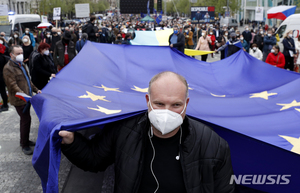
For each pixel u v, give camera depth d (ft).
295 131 9.24
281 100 13.48
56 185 5.98
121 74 16.46
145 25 125.80
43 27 74.43
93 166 6.48
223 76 18.37
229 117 10.68
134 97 12.55
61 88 11.91
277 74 16.98
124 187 5.95
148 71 17.48
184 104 5.61
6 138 18.70
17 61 15.71
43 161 6.40
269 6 130.72
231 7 175.22
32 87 16.80
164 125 5.43
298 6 95.55
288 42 39.73
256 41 54.03
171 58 19.01
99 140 6.61
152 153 5.95
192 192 5.80
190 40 57.47
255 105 12.91
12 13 70.13
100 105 10.08
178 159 5.89
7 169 14.85
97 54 17.16
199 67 19.33
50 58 20.11
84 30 42.42
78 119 6.81
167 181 5.87
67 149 6.23
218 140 6.17
